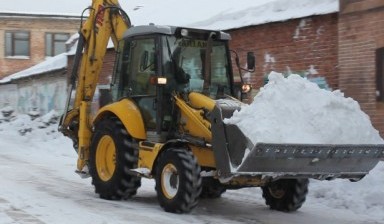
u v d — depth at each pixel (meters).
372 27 11.17
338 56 11.94
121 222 7.77
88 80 10.67
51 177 12.37
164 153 8.61
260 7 14.54
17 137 22.23
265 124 7.55
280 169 7.76
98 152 9.77
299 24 12.95
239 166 7.62
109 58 19.53
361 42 11.41
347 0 11.66
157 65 8.97
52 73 27.06
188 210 8.29
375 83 11.14
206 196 10.23
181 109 8.81
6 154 17.41
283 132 7.59
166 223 7.82
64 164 15.09
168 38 9.06
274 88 7.89
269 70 13.75
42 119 24.08
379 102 11.07
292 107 7.82
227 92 9.45
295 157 7.66
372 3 11.14
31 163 15.05
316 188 10.34
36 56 40.84
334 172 8.12
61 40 41.16
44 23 40.88
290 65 13.17
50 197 9.64
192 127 8.63
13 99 33.44
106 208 8.77
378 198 9.30
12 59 40.47
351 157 8.01
